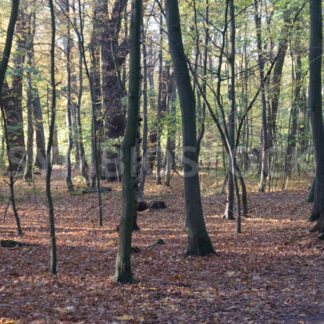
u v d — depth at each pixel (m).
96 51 18.30
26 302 5.69
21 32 15.90
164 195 20.14
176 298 6.10
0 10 15.23
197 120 16.78
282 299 5.80
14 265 8.20
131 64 6.50
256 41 16.17
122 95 14.09
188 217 8.98
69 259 8.82
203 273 7.54
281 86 20.06
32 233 12.15
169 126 20.69
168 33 8.58
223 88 24.03
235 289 6.49
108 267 8.12
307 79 18.12
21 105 17.03
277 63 19.73
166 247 9.97
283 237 9.90
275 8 14.66
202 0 13.54
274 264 7.76
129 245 6.91
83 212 16.23
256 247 9.32
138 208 16.55
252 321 5.05
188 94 8.66
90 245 10.38
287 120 25.59
